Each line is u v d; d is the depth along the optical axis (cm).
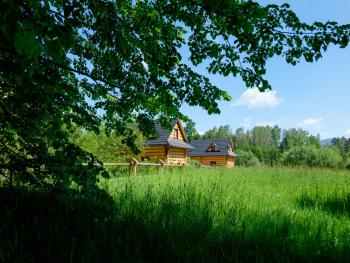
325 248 335
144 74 436
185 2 311
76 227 338
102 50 427
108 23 364
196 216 409
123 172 1461
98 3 347
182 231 360
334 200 643
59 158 357
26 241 295
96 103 481
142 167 1600
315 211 522
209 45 368
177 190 546
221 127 14575
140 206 439
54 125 406
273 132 15288
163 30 380
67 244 291
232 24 296
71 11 229
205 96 425
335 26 309
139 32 399
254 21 284
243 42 335
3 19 143
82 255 271
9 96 358
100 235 315
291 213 460
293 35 327
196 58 384
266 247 330
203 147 5672
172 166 1725
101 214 394
